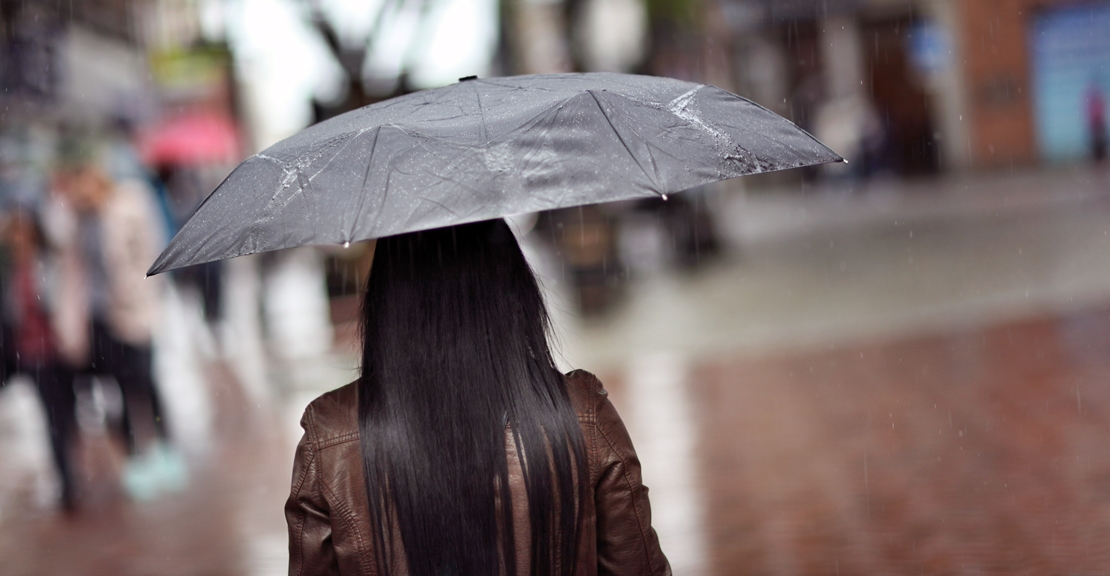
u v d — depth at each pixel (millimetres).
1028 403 7391
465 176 1995
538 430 2061
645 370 10352
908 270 14797
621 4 27031
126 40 24859
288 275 23047
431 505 2016
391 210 1971
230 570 5641
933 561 4918
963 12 33625
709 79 34531
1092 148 31500
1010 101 33188
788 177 36875
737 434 7516
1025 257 14547
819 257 17469
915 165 34469
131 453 8141
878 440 6941
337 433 2100
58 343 7254
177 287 16406
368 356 2119
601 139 2100
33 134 20203
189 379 12172
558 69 25141
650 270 17922
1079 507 5383
